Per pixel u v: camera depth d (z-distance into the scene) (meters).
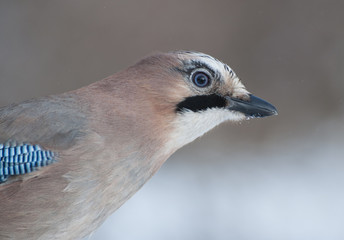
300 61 15.22
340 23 15.25
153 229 11.64
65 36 14.50
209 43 14.77
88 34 14.48
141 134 6.55
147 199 12.50
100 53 14.41
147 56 6.96
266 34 15.12
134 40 14.49
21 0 14.66
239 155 14.30
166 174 13.51
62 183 6.14
